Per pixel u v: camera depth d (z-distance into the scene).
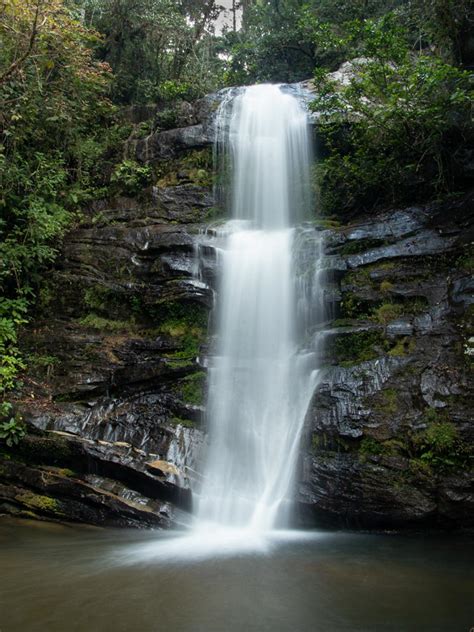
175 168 12.36
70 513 6.97
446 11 9.66
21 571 5.05
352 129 10.49
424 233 8.48
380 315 7.88
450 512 6.04
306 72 17.05
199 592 4.51
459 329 7.14
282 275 9.02
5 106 10.61
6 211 10.32
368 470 6.38
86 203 12.13
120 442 7.63
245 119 12.33
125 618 3.99
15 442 7.64
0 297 9.60
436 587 4.61
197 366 8.39
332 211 10.89
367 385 7.02
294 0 17.38
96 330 9.60
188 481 6.89
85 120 12.77
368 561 5.32
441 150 9.09
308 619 3.98
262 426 7.58
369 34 9.59
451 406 6.52
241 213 11.74
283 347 8.67
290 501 6.64
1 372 8.44
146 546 5.90
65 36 10.79
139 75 16.16
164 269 9.72
